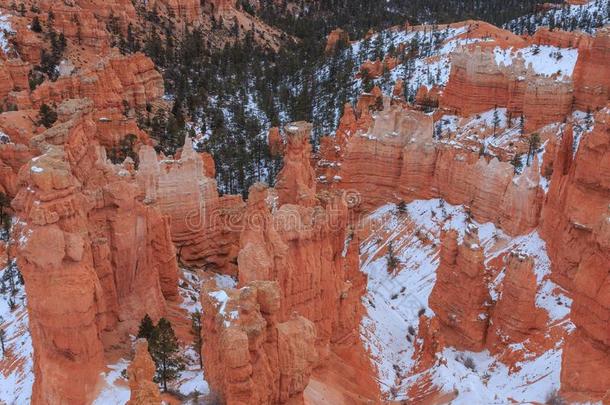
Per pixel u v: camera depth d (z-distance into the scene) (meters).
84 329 35.75
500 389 48.31
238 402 28.69
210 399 31.00
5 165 83.94
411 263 72.94
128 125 106.12
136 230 44.09
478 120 105.94
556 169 61.09
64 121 54.78
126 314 43.66
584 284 41.84
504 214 67.75
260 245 39.25
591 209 53.75
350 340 48.41
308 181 56.56
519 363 50.06
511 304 52.16
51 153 37.53
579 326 42.91
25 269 34.72
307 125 55.38
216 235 66.56
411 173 80.44
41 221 33.78
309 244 42.28
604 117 53.44
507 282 52.50
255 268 37.62
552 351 49.19
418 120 81.62
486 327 54.91
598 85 95.88
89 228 40.94
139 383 27.98
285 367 31.58
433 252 72.56
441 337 52.97
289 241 41.38
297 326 32.22
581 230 53.88
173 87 147.38
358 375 46.38
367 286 68.38
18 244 34.78
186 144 62.62
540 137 92.62
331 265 44.16
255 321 29.92
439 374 48.50
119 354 40.28
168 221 52.53
